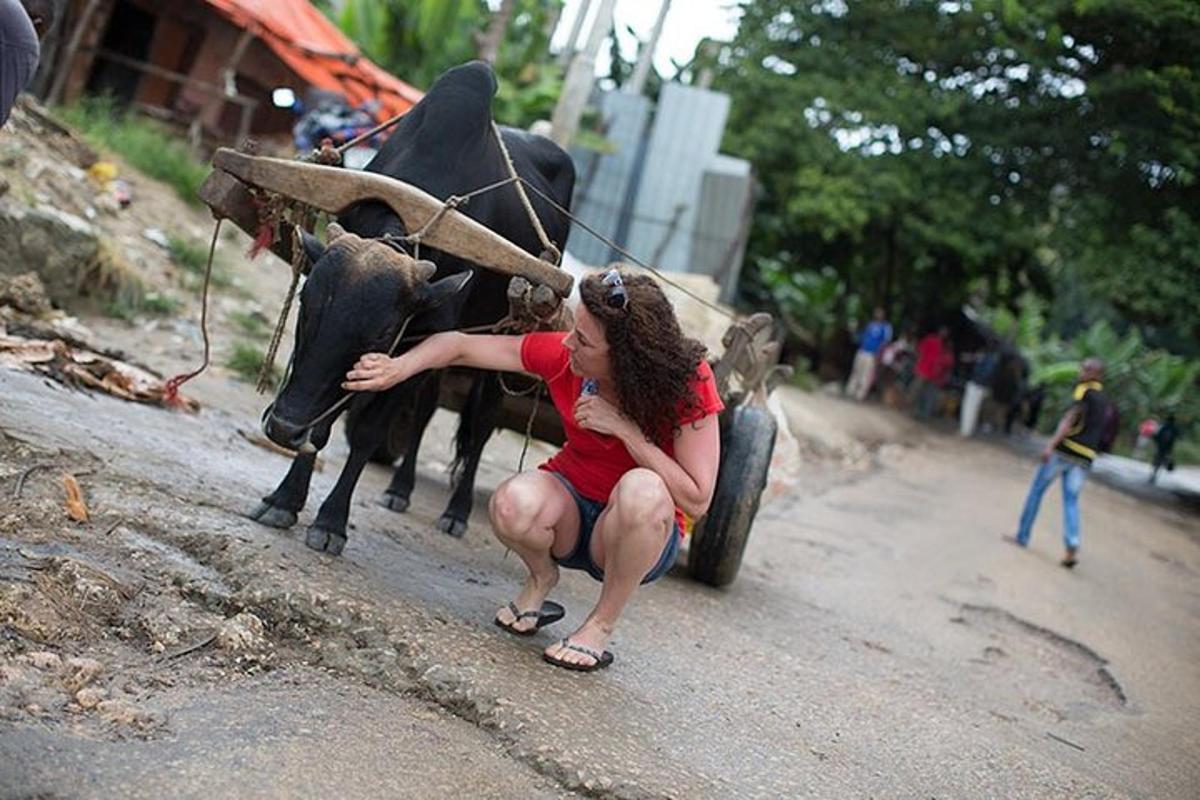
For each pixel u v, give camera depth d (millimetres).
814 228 24266
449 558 5988
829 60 22891
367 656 4340
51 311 8383
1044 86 19906
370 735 3799
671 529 4562
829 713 5418
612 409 4457
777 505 12383
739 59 23844
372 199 4910
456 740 3932
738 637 6352
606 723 4301
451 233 4883
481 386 6555
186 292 10414
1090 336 36750
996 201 22266
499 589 5637
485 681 4250
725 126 23328
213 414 7547
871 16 22406
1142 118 17594
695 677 5293
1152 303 19500
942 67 21875
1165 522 18906
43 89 14500
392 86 15945
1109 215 19656
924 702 6191
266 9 15773
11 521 4590
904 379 26625
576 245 20859
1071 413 12297
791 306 28453
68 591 4164
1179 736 6953
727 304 21000
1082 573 12172
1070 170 20516
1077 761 5887
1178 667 8898
